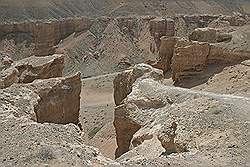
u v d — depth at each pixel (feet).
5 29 227.61
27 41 226.58
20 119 60.39
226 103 67.87
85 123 132.98
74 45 233.76
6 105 70.18
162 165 47.03
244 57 126.62
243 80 114.83
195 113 62.95
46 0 270.87
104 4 301.43
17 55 220.02
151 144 67.97
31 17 251.60
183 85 128.98
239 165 47.29
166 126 64.64
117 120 91.35
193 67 131.85
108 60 228.43
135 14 286.66
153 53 234.99
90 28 249.34
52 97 91.71
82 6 288.92
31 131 54.44
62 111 95.45
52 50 229.66
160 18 254.88
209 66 131.95
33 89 88.22
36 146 48.83
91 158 48.39
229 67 125.49
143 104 86.43
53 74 117.91
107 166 45.83
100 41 243.19
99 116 137.08
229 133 55.21
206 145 53.57
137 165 46.78
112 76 198.59
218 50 130.52
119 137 92.02
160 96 85.76
